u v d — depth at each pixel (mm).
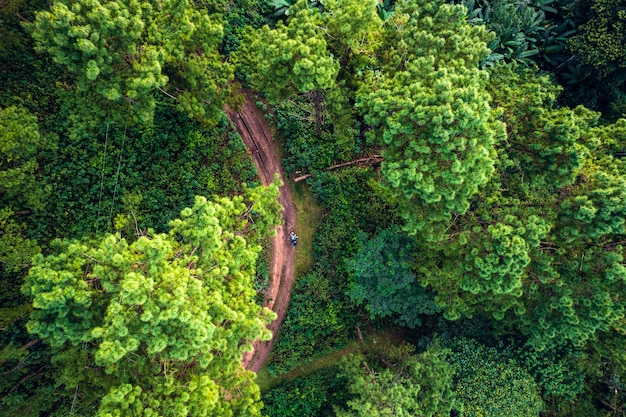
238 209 16906
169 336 12930
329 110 20422
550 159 17297
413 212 18000
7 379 18453
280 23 18844
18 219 20453
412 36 18172
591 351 21516
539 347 20297
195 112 19406
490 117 16828
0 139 16344
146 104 17203
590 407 22266
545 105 18781
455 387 21484
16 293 19672
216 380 16656
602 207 16344
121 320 12266
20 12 20906
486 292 19922
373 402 19703
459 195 16812
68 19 13797
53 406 19016
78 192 21719
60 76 21938
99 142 22094
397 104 15922
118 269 13977
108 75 16000
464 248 18562
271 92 19438
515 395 21141
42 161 21109
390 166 16125
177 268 13969
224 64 20031
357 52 19406
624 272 16406
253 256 16531
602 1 23203
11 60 21047
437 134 14922
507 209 17984
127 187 22484
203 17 17828
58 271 14047
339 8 18250
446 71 15859
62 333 13859
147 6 15875
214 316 14703
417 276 23156
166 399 13852
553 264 18891
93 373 15891
